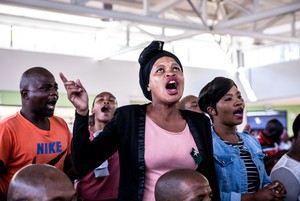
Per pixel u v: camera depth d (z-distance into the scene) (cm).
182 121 177
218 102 221
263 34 820
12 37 892
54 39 945
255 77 1198
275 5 926
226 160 209
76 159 158
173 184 145
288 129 1345
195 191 143
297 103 1309
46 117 240
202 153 171
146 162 165
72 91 157
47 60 911
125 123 171
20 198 114
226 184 207
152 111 176
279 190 197
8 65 860
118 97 1009
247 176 213
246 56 1265
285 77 1127
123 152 168
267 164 402
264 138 476
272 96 1155
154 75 171
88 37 986
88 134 159
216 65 1191
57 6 573
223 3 890
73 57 948
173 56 177
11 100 860
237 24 702
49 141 234
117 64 1012
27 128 227
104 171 305
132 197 164
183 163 167
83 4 597
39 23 905
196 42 1154
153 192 164
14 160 220
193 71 1131
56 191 114
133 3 870
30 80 229
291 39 864
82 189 313
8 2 535
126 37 1032
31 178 115
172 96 168
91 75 971
